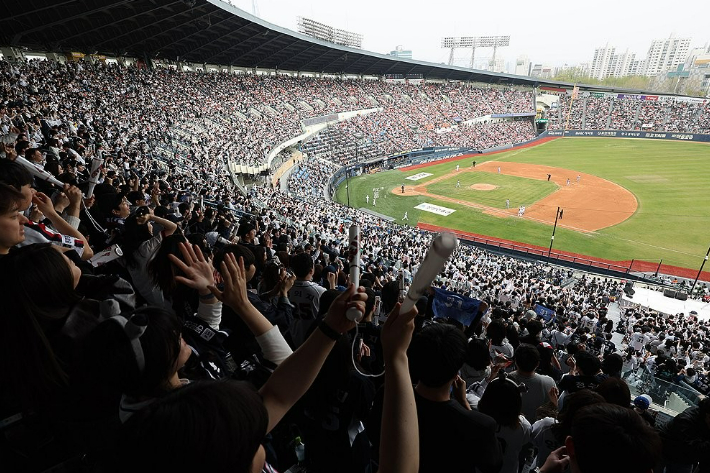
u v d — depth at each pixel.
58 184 5.58
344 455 3.51
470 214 47.06
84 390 2.33
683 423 4.19
